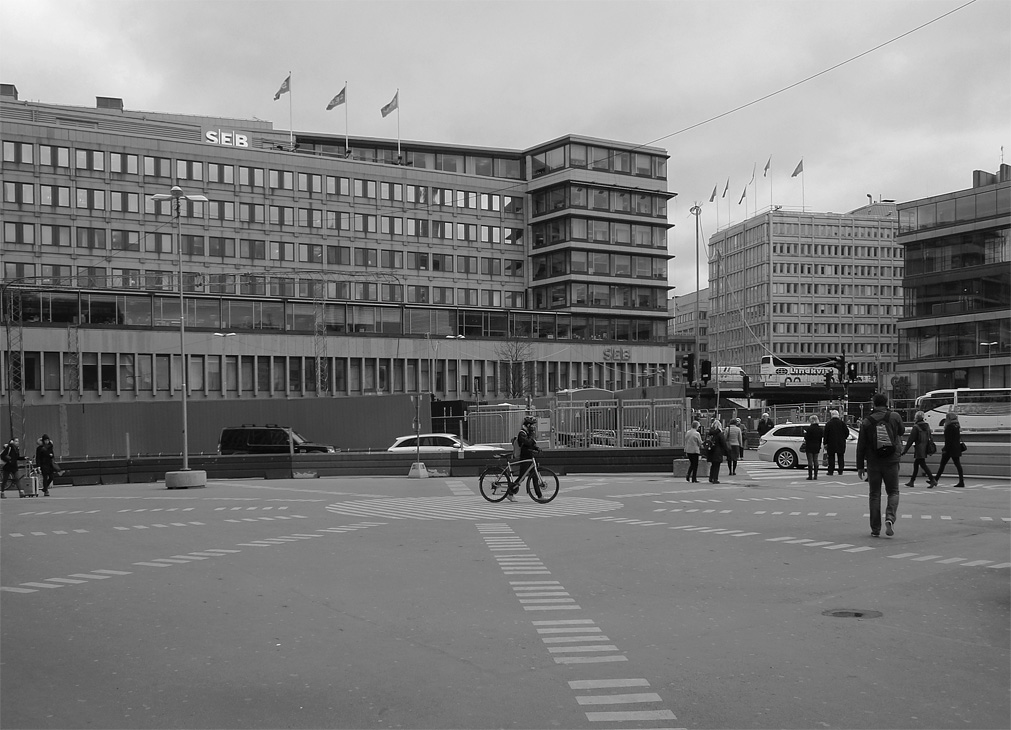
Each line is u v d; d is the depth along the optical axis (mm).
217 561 12883
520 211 101938
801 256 150375
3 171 78938
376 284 88625
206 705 6219
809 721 5785
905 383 115500
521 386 87438
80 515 21094
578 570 11711
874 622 8555
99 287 76188
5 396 67312
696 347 65188
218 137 95875
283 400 48375
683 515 18516
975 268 84750
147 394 71625
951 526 16109
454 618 8852
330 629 8422
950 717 5855
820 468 34656
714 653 7445
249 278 86875
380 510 20609
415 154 101625
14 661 7418
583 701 6199
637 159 102500
